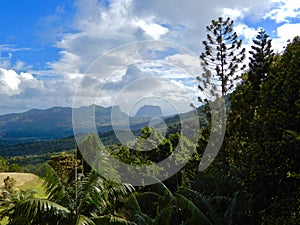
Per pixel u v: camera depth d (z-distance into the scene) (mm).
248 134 16156
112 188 10312
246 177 12602
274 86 12031
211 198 11125
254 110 16359
